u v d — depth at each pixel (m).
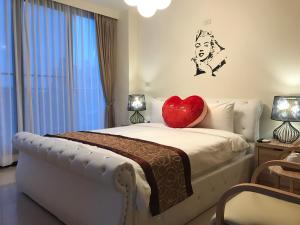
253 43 3.16
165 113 3.39
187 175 2.01
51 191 2.14
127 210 1.55
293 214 1.34
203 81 3.69
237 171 2.71
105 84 4.54
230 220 1.33
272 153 2.65
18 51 3.51
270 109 3.07
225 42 3.41
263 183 2.73
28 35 3.57
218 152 2.45
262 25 3.08
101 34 4.43
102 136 2.61
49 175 2.16
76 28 4.16
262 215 1.34
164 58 4.18
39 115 3.78
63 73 4.01
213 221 1.42
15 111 3.57
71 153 1.79
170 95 4.14
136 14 4.55
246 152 2.99
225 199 1.34
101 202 1.66
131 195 1.56
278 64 2.98
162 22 4.15
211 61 3.58
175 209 1.94
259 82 3.14
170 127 3.29
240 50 3.28
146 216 1.68
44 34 3.77
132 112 4.55
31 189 2.43
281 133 2.91
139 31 4.53
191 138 2.57
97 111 4.54
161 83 4.27
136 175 1.63
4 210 2.26
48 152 1.98
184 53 3.90
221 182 2.47
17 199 2.49
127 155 1.87
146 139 2.51
